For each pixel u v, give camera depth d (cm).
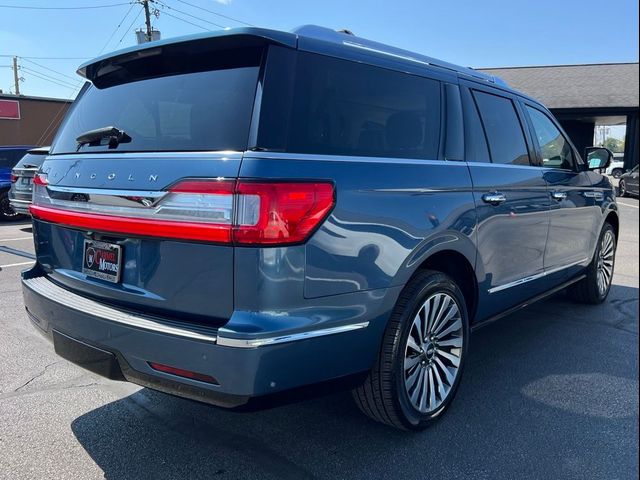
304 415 326
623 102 2522
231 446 291
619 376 385
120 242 258
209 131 238
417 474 266
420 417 299
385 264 263
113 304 261
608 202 548
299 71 249
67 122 323
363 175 258
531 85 2880
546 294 452
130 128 270
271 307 221
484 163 351
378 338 268
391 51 313
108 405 336
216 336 219
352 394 291
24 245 909
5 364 397
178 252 234
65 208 282
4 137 2392
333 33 285
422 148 308
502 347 442
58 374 381
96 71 311
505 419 321
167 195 230
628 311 549
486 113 370
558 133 471
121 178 249
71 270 294
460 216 314
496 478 263
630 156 2525
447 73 342
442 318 313
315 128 249
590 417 324
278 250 220
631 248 917
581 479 263
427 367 305
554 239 438
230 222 216
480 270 341
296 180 227
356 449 288
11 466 270
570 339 462
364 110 277
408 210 277
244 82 241
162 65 279
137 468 270
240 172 218
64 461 275
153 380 239
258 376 219
